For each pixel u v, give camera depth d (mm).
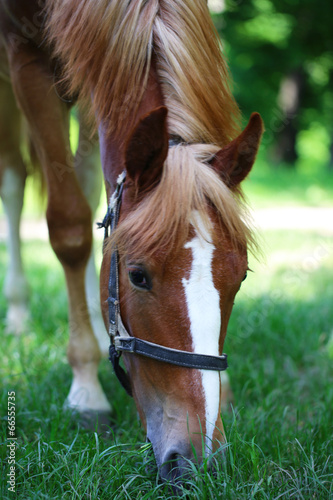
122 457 2131
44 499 1918
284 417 2674
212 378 1715
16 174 4016
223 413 2646
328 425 2576
